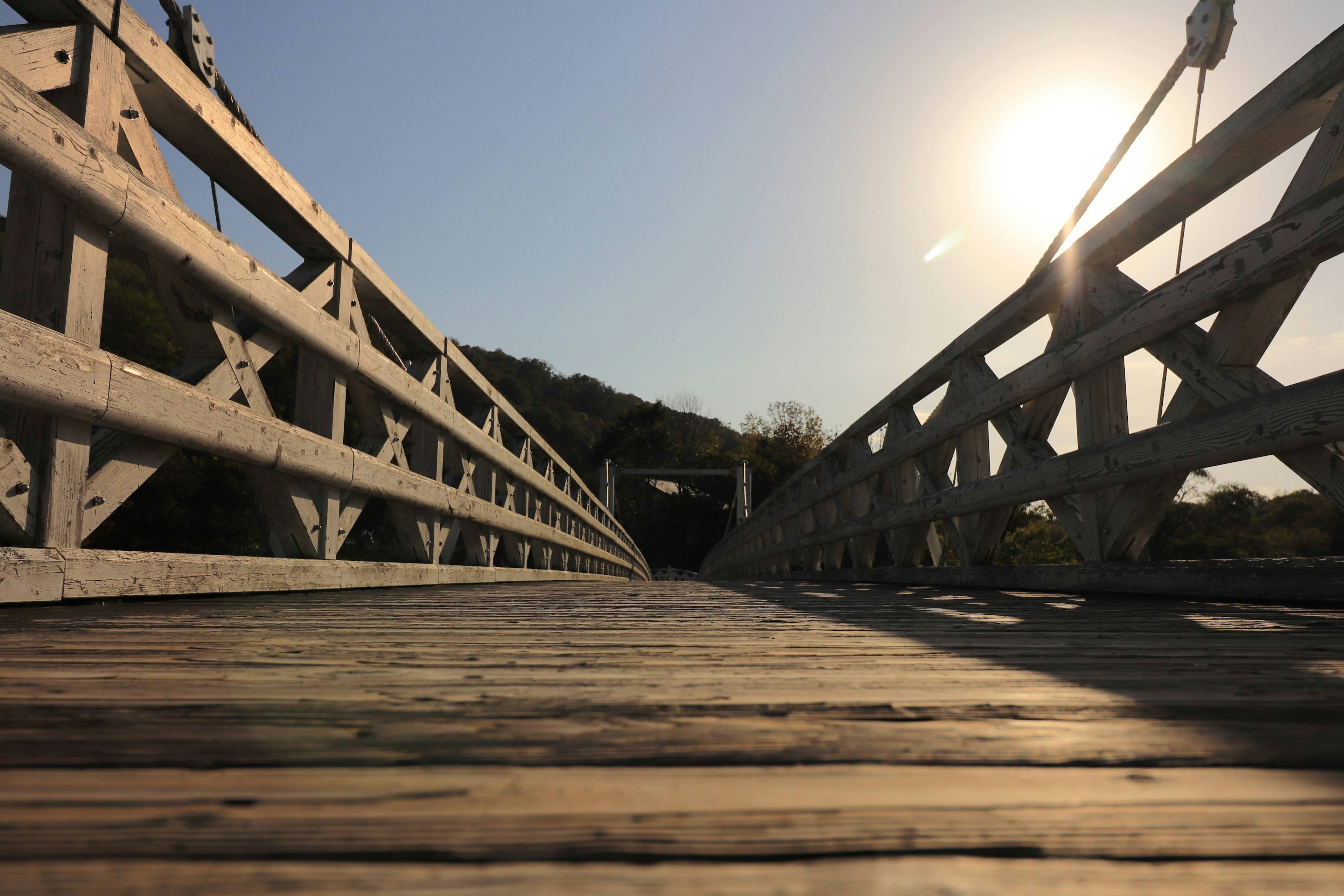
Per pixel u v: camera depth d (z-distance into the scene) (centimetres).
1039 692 114
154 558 263
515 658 148
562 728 90
